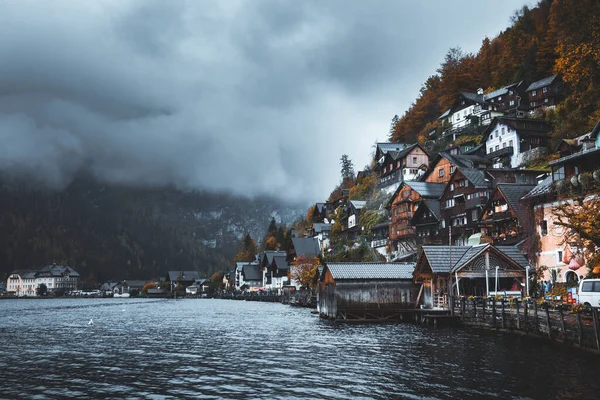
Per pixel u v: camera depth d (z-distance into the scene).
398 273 63.53
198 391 23.70
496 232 68.19
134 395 23.12
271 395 22.73
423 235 91.75
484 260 53.94
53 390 24.20
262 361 31.94
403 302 62.34
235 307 117.12
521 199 60.81
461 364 28.98
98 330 56.34
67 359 33.72
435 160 105.12
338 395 22.47
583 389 22.30
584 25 56.66
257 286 192.88
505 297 49.38
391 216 105.44
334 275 62.47
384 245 107.50
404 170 122.38
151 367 30.25
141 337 47.97
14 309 118.31
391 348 36.53
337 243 132.88
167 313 93.19
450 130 136.75
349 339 42.75
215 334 50.12
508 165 98.44
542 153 93.19
